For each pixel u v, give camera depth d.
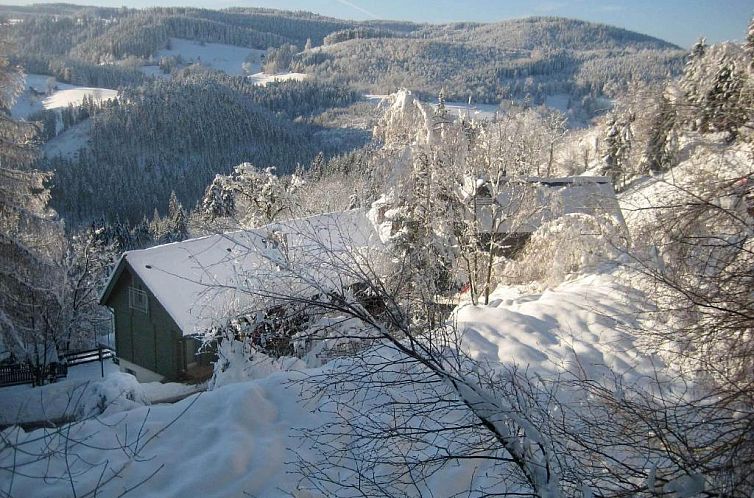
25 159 16.53
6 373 20.91
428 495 5.51
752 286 5.33
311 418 6.41
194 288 17.14
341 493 5.39
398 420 5.92
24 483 4.87
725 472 4.40
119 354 20.75
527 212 17.23
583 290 11.77
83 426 5.90
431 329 5.59
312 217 12.88
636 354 8.08
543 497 4.08
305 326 7.25
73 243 28.86
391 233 15.20
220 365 9.42
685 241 5.80
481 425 4.88
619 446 5.29
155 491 5.20
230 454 5.59
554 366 8.25
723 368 5.40
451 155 16.56
